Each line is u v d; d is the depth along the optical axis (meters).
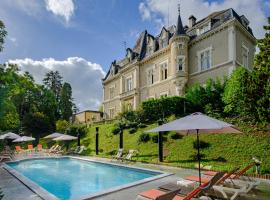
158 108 26.52
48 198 8.68
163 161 16.91
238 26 26.11
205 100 23.66
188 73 29.73
